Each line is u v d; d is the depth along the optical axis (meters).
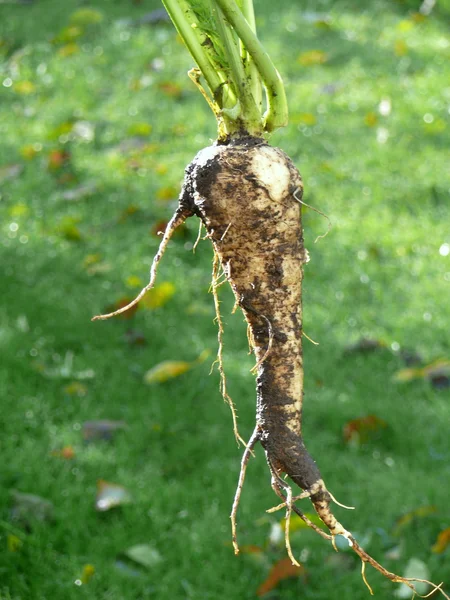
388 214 4.51
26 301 3.89
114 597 2.45
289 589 2.51
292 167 1.63
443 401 3.30
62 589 2.46
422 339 3.68
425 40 6.38
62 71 6.14
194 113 5.52
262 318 1.67
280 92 1.61
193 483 2.91
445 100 5.43
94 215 4.64
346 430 3.13
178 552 2.63
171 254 4.35
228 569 2.56
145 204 4.72
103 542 2.63
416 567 2.49
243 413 3.29
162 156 5.13
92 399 3.33
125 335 3.69
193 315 3.89
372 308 3.91
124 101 5.72
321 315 3.86
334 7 7.07
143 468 2.99
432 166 4.84
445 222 4.42
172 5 1.56
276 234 1.63
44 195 4.86
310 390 3.40
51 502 2.75
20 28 6.85
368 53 6.16
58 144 5.33
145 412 3.24
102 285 4.06
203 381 3.46
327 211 4.55
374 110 5.43
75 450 3.03
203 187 1.61
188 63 6.13
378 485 2.90
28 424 3.15
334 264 4.20
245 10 1.62
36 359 3.55
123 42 6.46
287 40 6.41
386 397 3.35
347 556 2.63
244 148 1.60
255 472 3.00
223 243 1.64
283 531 2.63
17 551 2.56
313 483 1.62
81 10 6.65
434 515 2.73
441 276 4.07
